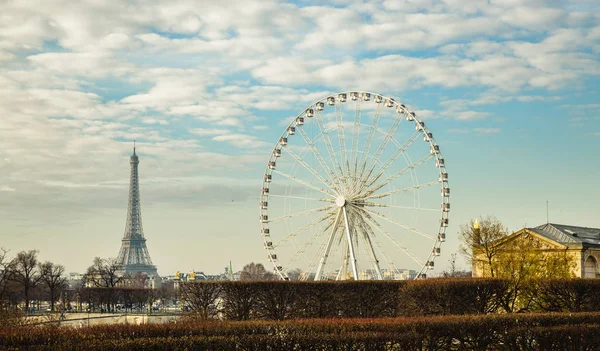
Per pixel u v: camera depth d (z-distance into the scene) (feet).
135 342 312.29
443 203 534.37
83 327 333.21
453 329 353.72
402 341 337.11
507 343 361.71
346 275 538.06
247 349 326.03
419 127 546.26
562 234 569.23
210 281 539.70
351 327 343.05
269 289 505.66
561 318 376.27
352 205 523.70
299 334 330.95
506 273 496.23
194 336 325.62
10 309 540.52
